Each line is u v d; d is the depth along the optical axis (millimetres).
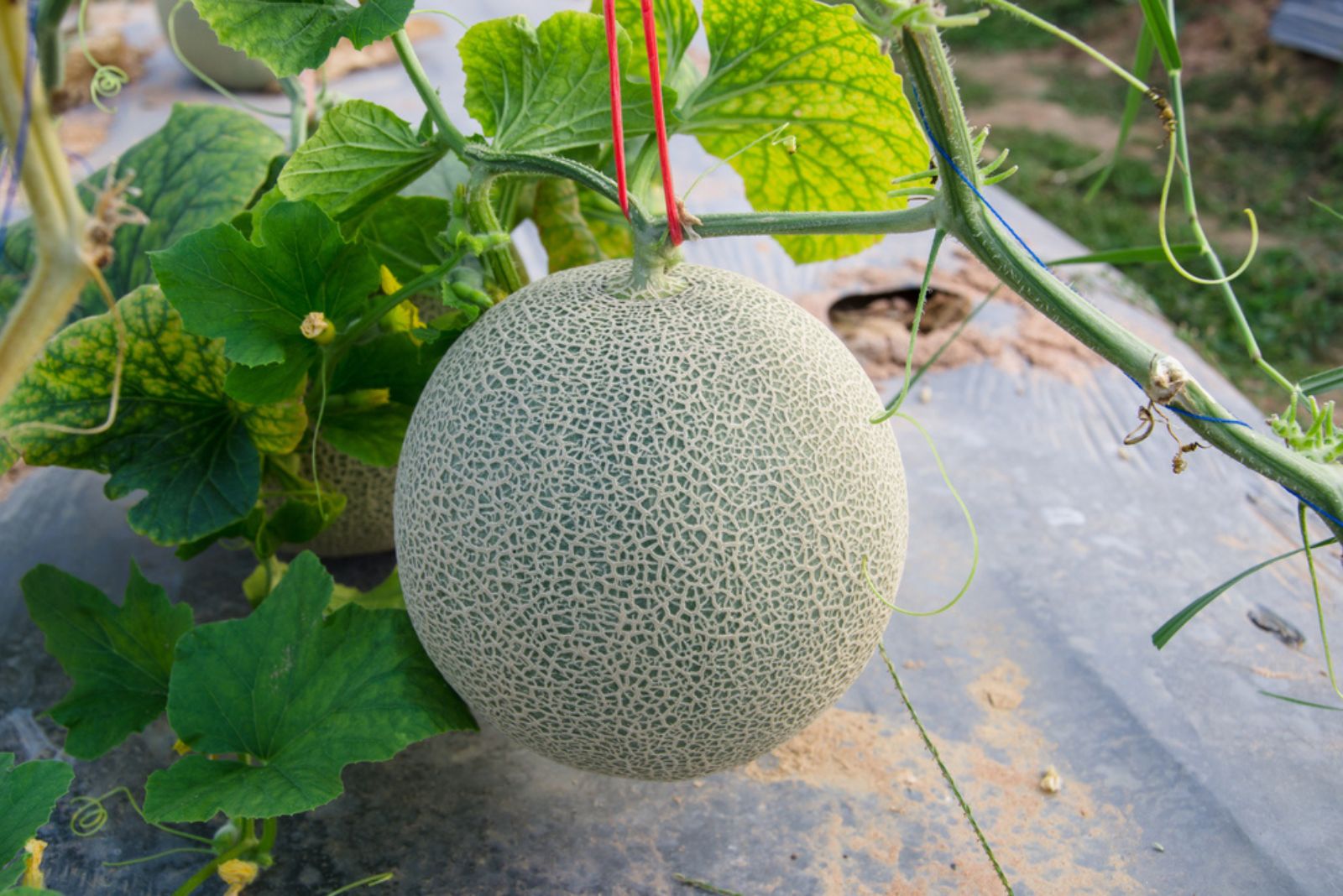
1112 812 529
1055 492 704
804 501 432
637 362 436
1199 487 711
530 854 510
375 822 521
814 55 527
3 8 345
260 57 485
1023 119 1717
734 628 428
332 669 478
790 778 542
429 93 495
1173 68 473
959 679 589
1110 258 496
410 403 540
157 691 514
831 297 860
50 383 495
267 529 535
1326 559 662
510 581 429
